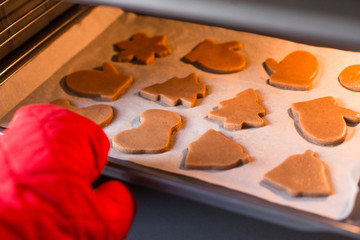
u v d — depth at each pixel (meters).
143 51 0.68
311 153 0.51
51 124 0.41
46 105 0.44
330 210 0.46
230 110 0.57
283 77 0.62
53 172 0.38
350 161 0.51
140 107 0.60
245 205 0.47
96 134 0.43
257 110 0.57
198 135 0.55
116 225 0.40
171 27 0.74
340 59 0.65
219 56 0.67
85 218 0.38
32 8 0.64
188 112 0.59
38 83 0.62
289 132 0.55
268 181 0.49
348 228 0.44
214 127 0.56
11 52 0.62
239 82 0.63
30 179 0.37
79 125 0.42
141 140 0.54
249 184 0.49
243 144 0.54
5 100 0.58
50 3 0.67
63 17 0.70
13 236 0.35
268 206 0.46
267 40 0.70
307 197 0.47
